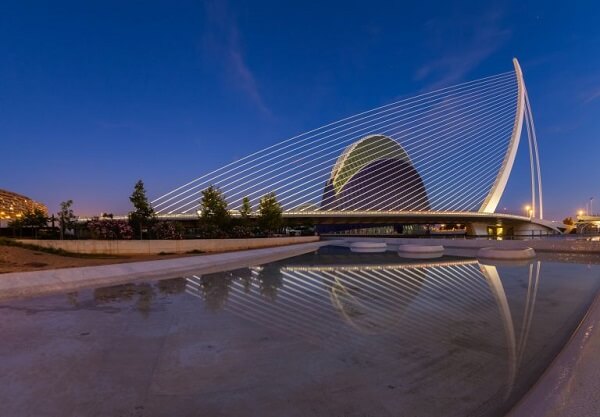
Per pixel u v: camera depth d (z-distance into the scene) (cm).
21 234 2528
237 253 2261
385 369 454
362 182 9544
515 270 1427
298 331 616
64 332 605
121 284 1113
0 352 508
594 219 10812
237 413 346
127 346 536
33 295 926
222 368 455
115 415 341
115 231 2292
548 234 4056
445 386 405
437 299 884
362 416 341
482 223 7356
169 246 2312
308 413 346
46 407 355
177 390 393
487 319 696
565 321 681
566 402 327
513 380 421
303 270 1478
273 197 4009
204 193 3250
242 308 790
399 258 2014
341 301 865
